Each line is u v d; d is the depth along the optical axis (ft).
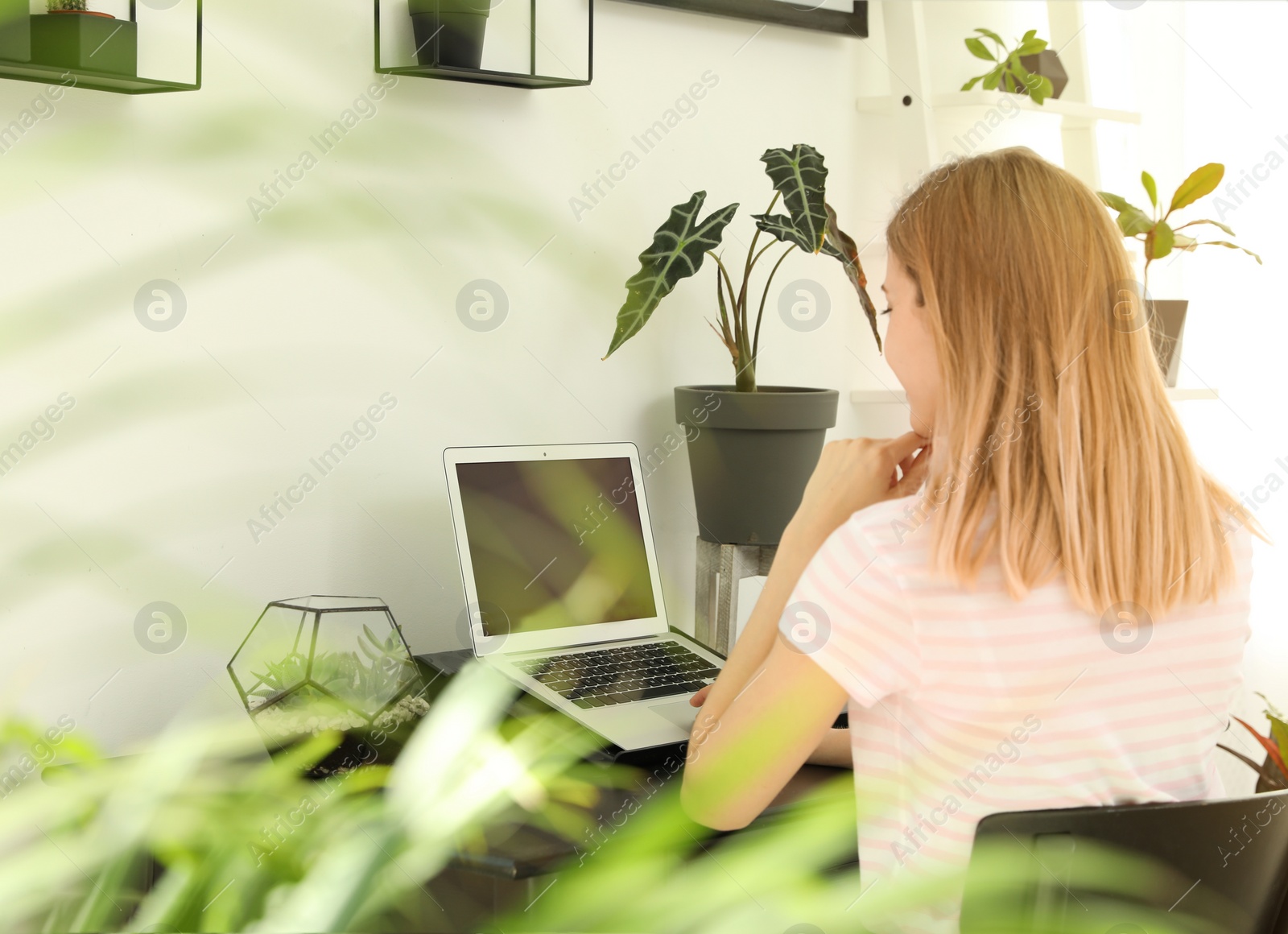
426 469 4.68
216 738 1.69
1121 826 2.72
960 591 2.91
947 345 3.16
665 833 1.56
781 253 5.76
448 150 4.56
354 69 4.29
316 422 4.36
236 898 1.48
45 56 3.34
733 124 5.52
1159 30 7.38
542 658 4.40
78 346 3.76
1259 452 7.15
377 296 4.45
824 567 3.05
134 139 3.81
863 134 6.09
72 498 3.80
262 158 4.09
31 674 3.73
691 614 5.65
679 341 5.42
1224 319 7.32
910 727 3.11
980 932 2.70
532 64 4.61
